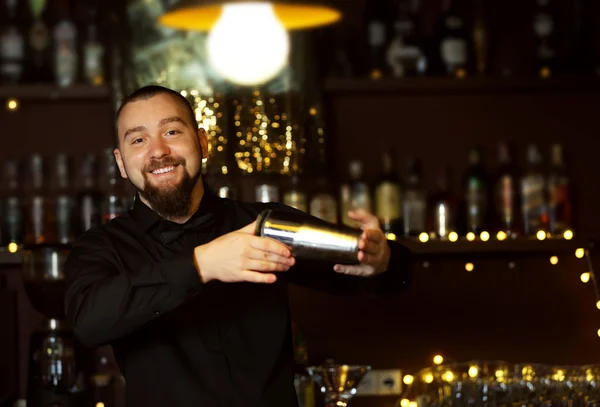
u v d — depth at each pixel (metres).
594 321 3.08
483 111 3.11
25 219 3.01
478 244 2.81
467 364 2.70
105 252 1.80
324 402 2.71
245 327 1.82
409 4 3.05
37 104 3.03
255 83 2.83
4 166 3.02
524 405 2.66
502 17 3.11
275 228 1.56
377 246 1.59
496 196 3.04
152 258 1.83
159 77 2.84
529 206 2.97
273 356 1.82
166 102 1.81
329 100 3.07
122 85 2.83
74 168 3.03
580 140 3.14
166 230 1.85
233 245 1.50
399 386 3.00
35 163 2.97
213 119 2.84
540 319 3.08
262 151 2.86
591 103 3.14
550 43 3.06
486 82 2.92
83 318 1.58
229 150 2.84
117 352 1.81
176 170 1.79
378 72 2.94
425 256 3.02
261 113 2.85
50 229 2.99
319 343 3.02
